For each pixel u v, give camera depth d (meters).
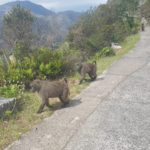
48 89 4.08
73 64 6.03
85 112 4.02
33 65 5.49
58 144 3.21
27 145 3.23
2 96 4.42
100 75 5.94
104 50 8.80
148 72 6.05
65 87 4.22
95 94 4.75
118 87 5.06
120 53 8.99
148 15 22.81
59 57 5.98
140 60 7.46
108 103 4.33
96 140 3.27
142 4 25.84
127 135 3.36
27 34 21.58
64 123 3.71
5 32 22.62
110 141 3.24
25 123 3.77
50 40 11.93
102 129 3.51
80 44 11.40
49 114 4.01
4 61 5.55
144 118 3.79
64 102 4.26
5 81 4.98
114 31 12.63
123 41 12.45
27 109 4.20
